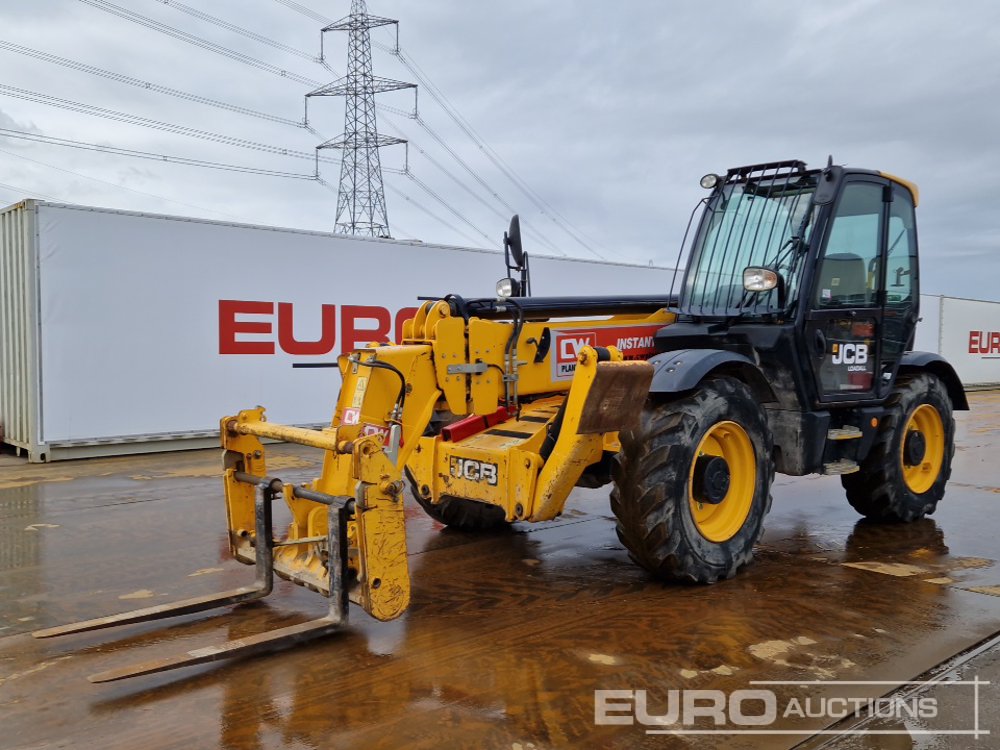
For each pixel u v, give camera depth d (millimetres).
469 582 4352
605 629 3652
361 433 3834
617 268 13969
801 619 3793
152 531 5414
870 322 5219
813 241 4742
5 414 8812
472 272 11641
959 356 20391
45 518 5785
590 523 5797
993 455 9453
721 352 4402
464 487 4434
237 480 4125
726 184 5270
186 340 9031
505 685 3070
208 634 3564
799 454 4793
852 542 5281
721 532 4387
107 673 2961
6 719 2799
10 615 3820
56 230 8125
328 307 10141
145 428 8789
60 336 8219
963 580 4430
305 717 2811
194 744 2627
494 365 4500
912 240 5578
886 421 5531
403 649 3412
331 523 3475
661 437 4070
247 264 9438
